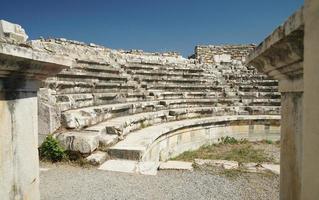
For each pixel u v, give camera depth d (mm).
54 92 9055
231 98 17547
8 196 2668
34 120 3172
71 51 14703
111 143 7875
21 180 2900
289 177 2447
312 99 1594
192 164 7141
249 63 3189
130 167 6637
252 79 20203
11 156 2711
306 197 1723
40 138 7539
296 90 2209
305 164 1731
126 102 13445
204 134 13328
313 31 1536
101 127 8477
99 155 7004
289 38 1911
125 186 5488
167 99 15727
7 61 2371
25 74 2785
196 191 5391
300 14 1686
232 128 14453
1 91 2551
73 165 6734
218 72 21125
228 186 5703
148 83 16281
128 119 10273
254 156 10781
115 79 14398
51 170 6367
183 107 15391
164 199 4977
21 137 2889
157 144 9609
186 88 17391
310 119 1634
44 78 3217
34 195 3195
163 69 18547
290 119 2424
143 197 5008
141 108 12805
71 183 5570
